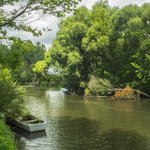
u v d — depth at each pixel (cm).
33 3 498
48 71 4931
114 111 1717
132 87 2725
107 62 3041
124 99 2653
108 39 2805
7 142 514
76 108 1912
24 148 817
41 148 820
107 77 3034
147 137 964
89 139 937
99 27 2978
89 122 1296
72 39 3381
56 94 3691
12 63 501
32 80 8144
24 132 1053
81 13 3534
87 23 3528
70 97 3089
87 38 2997
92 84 2892
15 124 1176
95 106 2042
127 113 1609
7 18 513
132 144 863
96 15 3356
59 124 1243
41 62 5159
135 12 2695
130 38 2578
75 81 3512
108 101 2484
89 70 3328
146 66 2534
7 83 1127
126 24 2678
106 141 906
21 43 517
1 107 1095
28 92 4172
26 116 1223
